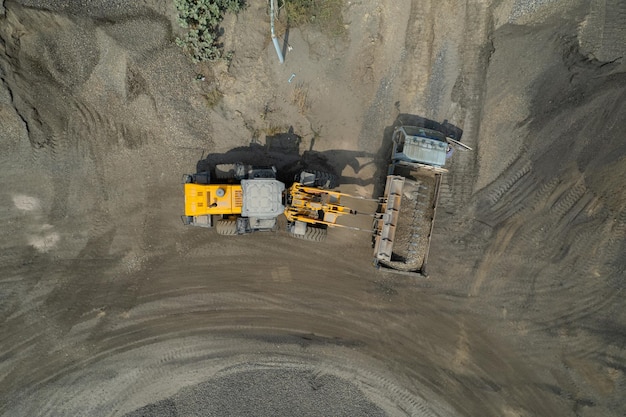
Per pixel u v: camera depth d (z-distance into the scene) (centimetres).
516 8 1315
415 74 1345
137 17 1301
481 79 1342
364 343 1377
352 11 1323
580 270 1362
